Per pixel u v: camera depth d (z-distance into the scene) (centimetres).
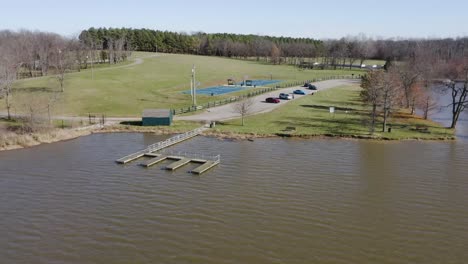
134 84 12612
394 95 8262
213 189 4959
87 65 17550
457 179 5316
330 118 8812
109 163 5931
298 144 6975
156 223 4066
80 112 9094
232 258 3456
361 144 7006
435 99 12006
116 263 3369
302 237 3825
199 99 10756
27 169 5616
